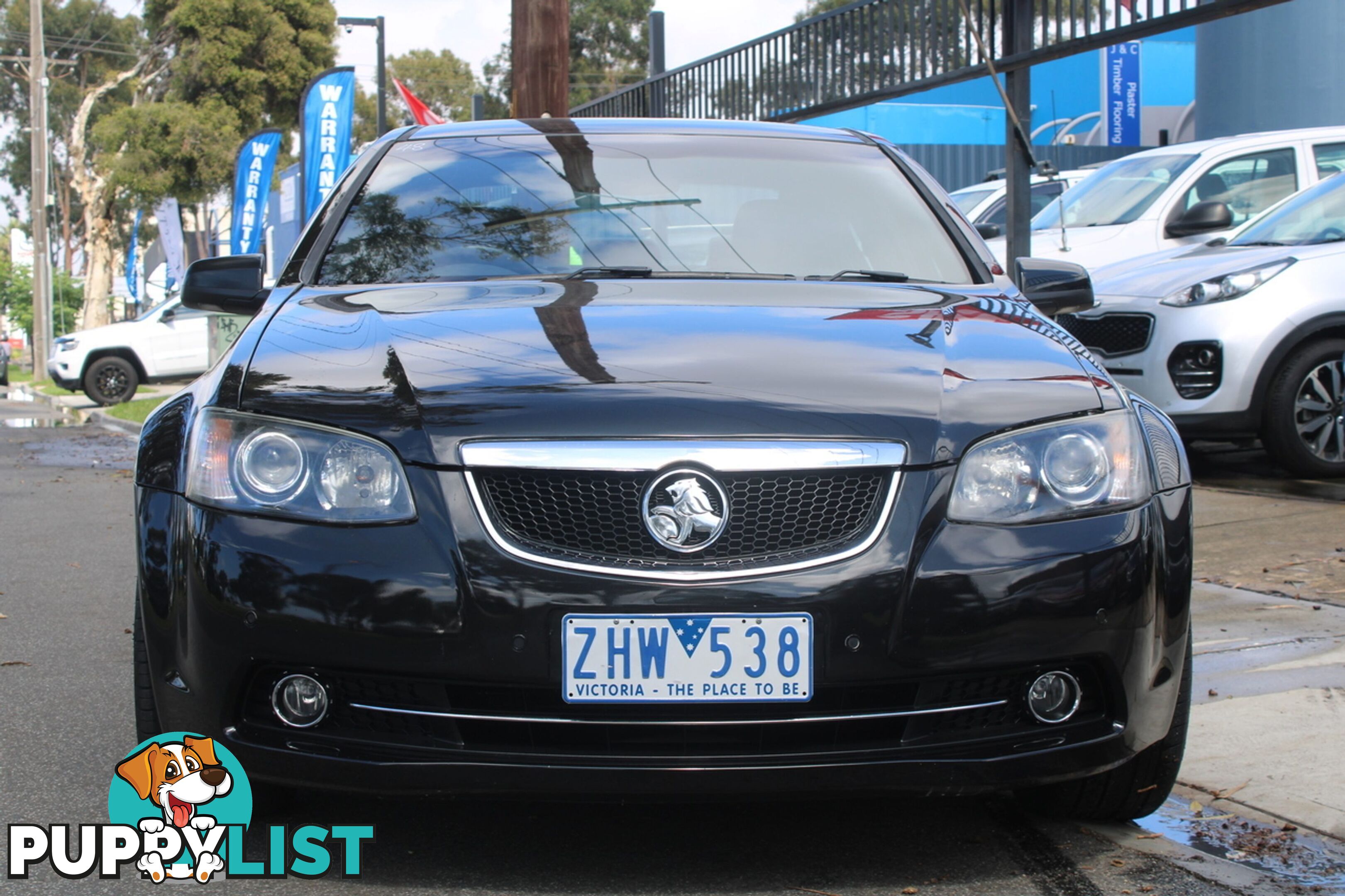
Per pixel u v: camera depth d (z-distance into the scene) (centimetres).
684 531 240
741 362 266
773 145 402
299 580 242
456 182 378
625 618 237
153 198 4122
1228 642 421
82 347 2009
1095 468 256
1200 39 1695
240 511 249
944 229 372
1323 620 443
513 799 243
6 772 325
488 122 421
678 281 333
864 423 248
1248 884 259
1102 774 277
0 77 5453
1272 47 1598
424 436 247
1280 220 770
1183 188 966
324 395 259
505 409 248
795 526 243
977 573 243
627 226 360
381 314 301
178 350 2056
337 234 360
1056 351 286
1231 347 686
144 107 4166
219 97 4234
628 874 262
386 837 281
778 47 999
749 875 263
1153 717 259
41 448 1356
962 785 244
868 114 2214
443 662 238
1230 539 569
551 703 240
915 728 246
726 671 238
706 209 366
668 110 1166
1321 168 969
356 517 244
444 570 239
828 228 364
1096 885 259
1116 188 1026
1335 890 256
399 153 396
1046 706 251
